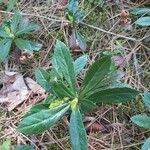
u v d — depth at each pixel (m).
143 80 0.26
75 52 0.28
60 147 0.23
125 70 0.26
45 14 0.30
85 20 0.29
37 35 0.29
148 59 0.27
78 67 0.24
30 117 0.21
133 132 0.23
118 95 0.21
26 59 0.27
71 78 0.22
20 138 0.24
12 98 0.26
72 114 0.21
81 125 0.21
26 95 0.26
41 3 0.31
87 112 0.24
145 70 0.26
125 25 0.29
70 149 0.23
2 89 0.26
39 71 0.23
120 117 0.24
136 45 0.28
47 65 0.27
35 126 0.20
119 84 0.24
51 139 0.24
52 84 0.22
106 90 0.21
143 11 0.28
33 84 0.26
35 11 0.30
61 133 0.24
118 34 0.28
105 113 0.24
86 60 0.24
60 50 0.22
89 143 0.23
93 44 0.28
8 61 0.28
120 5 0.30
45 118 0.21
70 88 0.22
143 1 0.30
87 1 0.30
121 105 0.24
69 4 0.29
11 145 0.23
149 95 0.22
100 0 0.30
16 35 0.27
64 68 0.22
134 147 0.23
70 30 0.29
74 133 0.21
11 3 0.29
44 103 0.22
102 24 0.29
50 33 0.29
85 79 0.22
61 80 0.23
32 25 0.28
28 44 0.27
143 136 0.23
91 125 0.24
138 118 0.22
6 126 0.24
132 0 0.30
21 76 0.27
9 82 0.27
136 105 0.24
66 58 0.22
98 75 0.21
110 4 0.30
